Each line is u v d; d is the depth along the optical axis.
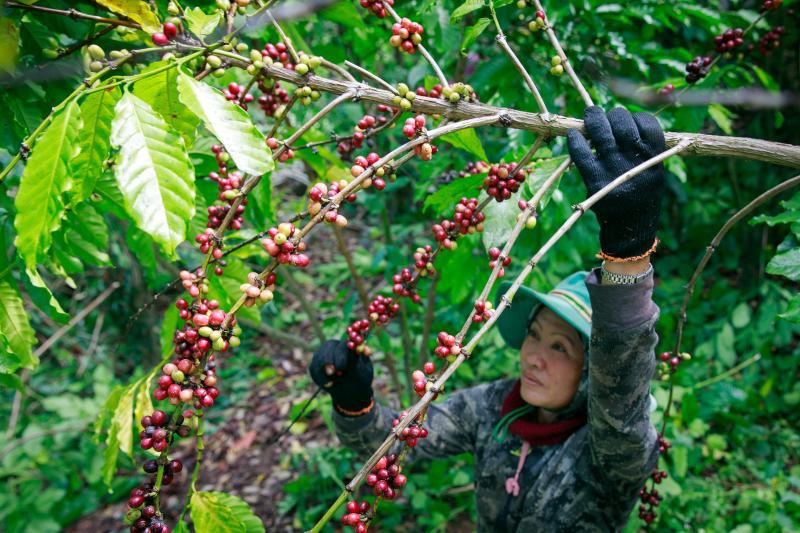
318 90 1.05
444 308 3.72
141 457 3.86
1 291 1.20
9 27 1.13
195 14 0.98
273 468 3.65
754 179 4.27
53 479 3.53
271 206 1.59
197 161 1.50
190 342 0.90
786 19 2.90
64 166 0.80
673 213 4.81
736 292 4.02
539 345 1.59
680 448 2.94
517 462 1.61
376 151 2.79
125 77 0.89
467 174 1.53
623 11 2.02
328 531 3.08
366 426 1.68
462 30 1.97
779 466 3.19
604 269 1.11
